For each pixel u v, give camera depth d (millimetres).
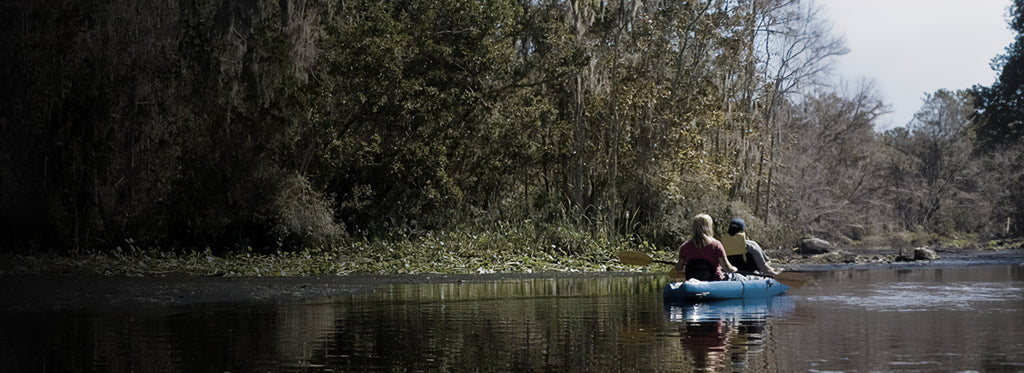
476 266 18469
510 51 24359
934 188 61625
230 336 7117
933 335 7047
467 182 25250
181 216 20547
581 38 24844
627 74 26000
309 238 20609
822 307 9570
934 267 20922
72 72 19156
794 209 38312
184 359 5918
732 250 11625
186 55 20250
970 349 6254
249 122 20688
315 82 21812
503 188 26125
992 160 61062
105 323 8148
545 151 25766
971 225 61625
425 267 17859
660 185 25359
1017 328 7504
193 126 20562
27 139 18562
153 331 7488
